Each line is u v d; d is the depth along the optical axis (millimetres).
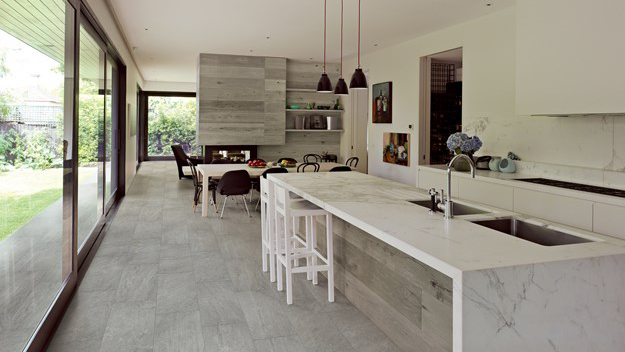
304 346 2785
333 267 3652
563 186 4188
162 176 11906
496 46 5695
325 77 6141
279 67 9797
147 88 16188
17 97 2256
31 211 2527
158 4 5695
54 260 3072
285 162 7680
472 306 1682
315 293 3672
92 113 5086
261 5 5648
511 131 5465
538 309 1782
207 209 6875
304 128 10188
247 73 9609
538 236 2469
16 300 2303
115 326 3035
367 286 3195
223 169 7199
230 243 5285
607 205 3535
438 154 7906
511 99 5457
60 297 3197
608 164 4305
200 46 8555
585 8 3697
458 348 1694
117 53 6879
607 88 3541
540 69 4145
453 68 8219
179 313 3262
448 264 1745
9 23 2121
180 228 6043
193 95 16688
